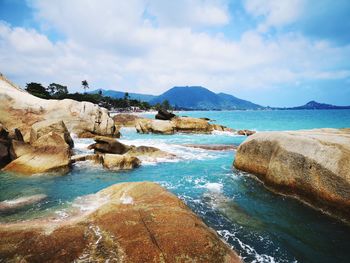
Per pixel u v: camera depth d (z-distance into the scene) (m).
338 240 7.81
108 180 13.81
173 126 40.00
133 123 54.12
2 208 9.63
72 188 12.36
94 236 6.27
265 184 12.73
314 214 9.53
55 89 140.62
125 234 6.27
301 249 7.34
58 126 20.89
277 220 9.08
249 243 7.59
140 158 18.88
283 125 61.50
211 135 37.50
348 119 84.38
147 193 8.97
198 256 5.72
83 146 23.14
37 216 8.70
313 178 10.07
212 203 10.63
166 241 6.04
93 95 151.38
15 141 17.52
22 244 5.99
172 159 19.08
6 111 25.25
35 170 14.77
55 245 5.95
